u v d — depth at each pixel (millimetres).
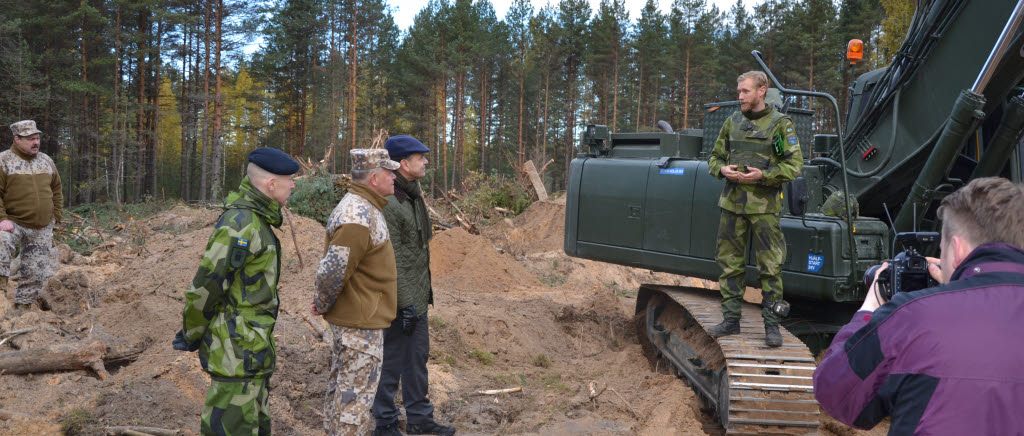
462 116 51938
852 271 5000
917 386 1669
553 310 8781
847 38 41719
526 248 15555
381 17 44000
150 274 8070
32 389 4465
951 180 5246
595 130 7316
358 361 3727
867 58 40000
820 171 5812
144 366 5082
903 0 31953
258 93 48750
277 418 4637
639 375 6707
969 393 1596
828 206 5273
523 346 7391
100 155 40094
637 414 5492
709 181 6027
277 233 9852
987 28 4750
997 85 4652
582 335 8273
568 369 7004
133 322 6277
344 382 3725
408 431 4684
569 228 7383
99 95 38156
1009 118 4793
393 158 4418
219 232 3262
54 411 4250
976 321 1650
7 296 6301
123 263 10383
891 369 1758
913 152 5305
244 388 3352
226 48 35000
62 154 40438
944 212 1903
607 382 6434
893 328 1768
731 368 4504
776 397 4371
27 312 5645
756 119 4684
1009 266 1718
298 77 49125
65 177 43375
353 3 42344
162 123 61656
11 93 32844
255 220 3387
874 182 5637
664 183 6438
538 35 56156
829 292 5055
